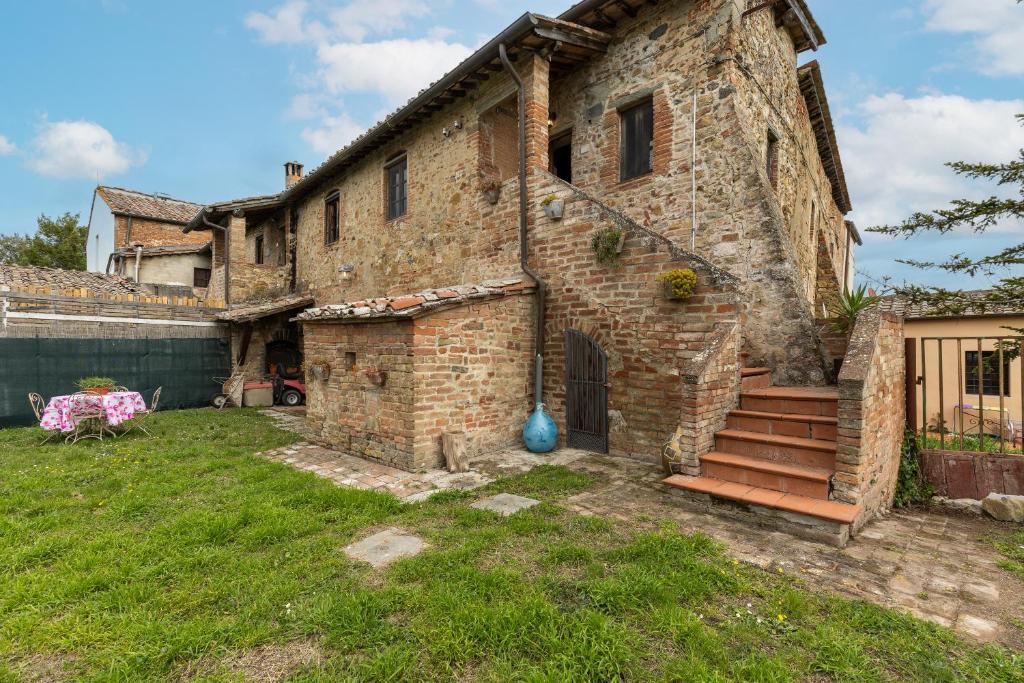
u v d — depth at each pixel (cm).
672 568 327
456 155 909
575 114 834
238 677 228
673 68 700
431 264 970
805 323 600
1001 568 340
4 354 980
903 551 366
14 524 400
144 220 2078
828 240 1260
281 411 1182
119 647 249
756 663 235
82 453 673
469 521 417
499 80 805
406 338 597
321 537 387
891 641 254
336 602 286
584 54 790
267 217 1664
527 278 743
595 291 671
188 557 347
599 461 628
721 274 551
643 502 470
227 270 1419
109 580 314
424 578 317
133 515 436
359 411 675
